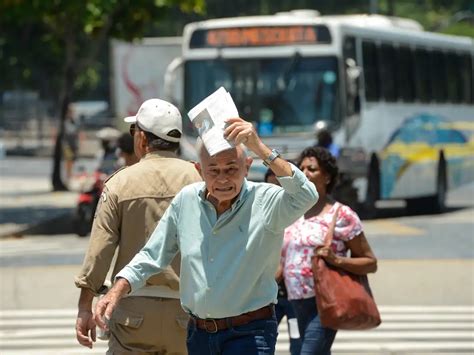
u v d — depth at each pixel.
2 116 131.12
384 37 46.91
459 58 54.97
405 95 48.56
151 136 13.23
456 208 55.34
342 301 14.82
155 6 46.75
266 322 11.77
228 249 11.57
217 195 11.37
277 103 42.19
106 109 133.25
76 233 40.22
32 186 69.38
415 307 26.31
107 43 125.19
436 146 51.22
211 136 11.02
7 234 40.34
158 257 11.92
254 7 127.50
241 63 42.69
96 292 12.77
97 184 40.19
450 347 22.16
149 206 12.92
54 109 117.38
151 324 12.91
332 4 131.62
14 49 106.00
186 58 43.28
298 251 15.34
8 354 21.27
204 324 11.78
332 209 15.41
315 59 42.34
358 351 21.78
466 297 27.55
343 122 41.94
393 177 46.91
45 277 30.12
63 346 22.11
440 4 139.25
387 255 34.19
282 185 11.20
